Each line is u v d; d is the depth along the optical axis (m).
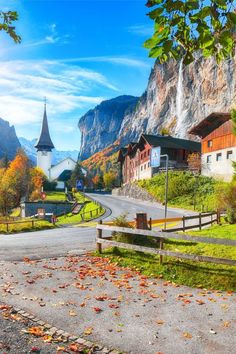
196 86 115.19
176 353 6.56
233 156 49.25
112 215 44.28
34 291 10.06
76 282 10.99
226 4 3.13
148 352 6.60
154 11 3.10
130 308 8.84
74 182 124.44
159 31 3.22
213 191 48.44
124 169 102.81
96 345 6.82
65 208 59.75
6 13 5.11
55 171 149.38
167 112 155.12
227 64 95.94
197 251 13.26
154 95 174.25
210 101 105.81
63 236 23.05
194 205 44.81
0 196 79.12
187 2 3.03
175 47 3.46
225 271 11.20
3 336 7.04
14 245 18.47
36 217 52.44
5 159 151.62
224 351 6.64
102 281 11.17
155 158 17.44
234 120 25.27
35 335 7.16
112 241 14.12
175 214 39.91
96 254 14.70
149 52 3.30
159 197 56.88
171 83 146.50
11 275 11.69
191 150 72.19
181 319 8.17
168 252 12.07
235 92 93.38
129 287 10.48
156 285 10.88
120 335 7.30
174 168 67.19
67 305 8.97
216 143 53.03
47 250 16.50
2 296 9.55
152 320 8.09
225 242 10.81
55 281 11.09
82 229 28.94
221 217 27.39
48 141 165.75
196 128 56.09
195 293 10.14
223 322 8.00
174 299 9.58
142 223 15.34
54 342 6.90
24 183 96.94
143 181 68.00
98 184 138.00
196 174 55.88
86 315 8.33
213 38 3.25
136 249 13.06
